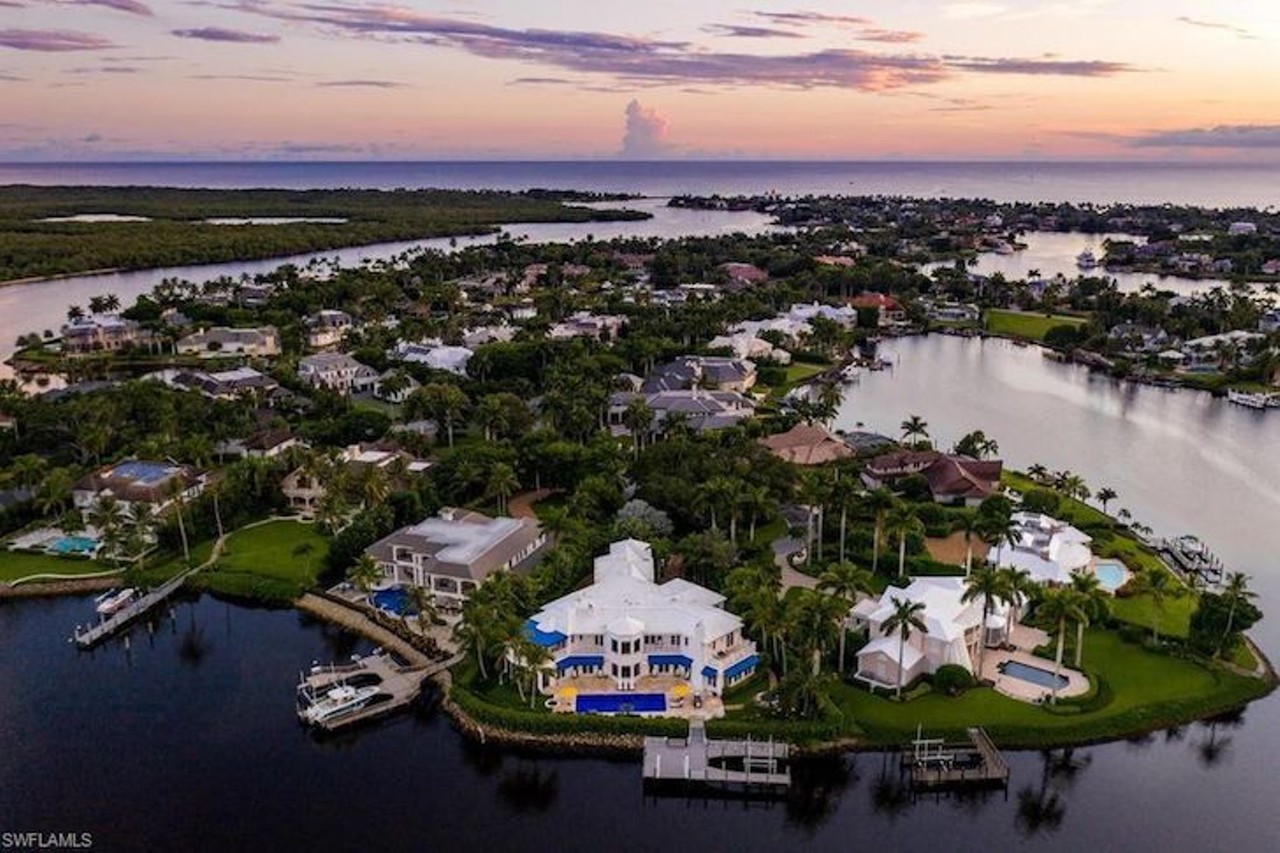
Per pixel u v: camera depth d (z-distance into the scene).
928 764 122.00
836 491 174.75
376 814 118.38
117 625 161.62
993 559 168.75
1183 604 162.88
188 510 190.25
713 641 140.62
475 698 136.25
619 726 129.12
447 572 160.25
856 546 183.00
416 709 140.12
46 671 149.75
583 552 170.50
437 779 125.00
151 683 146.75
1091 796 120.56
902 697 135.75
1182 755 127.69
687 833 116.12
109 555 181.88
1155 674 142.25
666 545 172.00
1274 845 112.38
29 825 115.31
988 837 114.75
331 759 129.00
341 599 167.38
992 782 121.69
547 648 138.38
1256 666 145.25
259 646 157.38
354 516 184.88
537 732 129.50
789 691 128.38
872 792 121.81
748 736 126.75
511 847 113.00
